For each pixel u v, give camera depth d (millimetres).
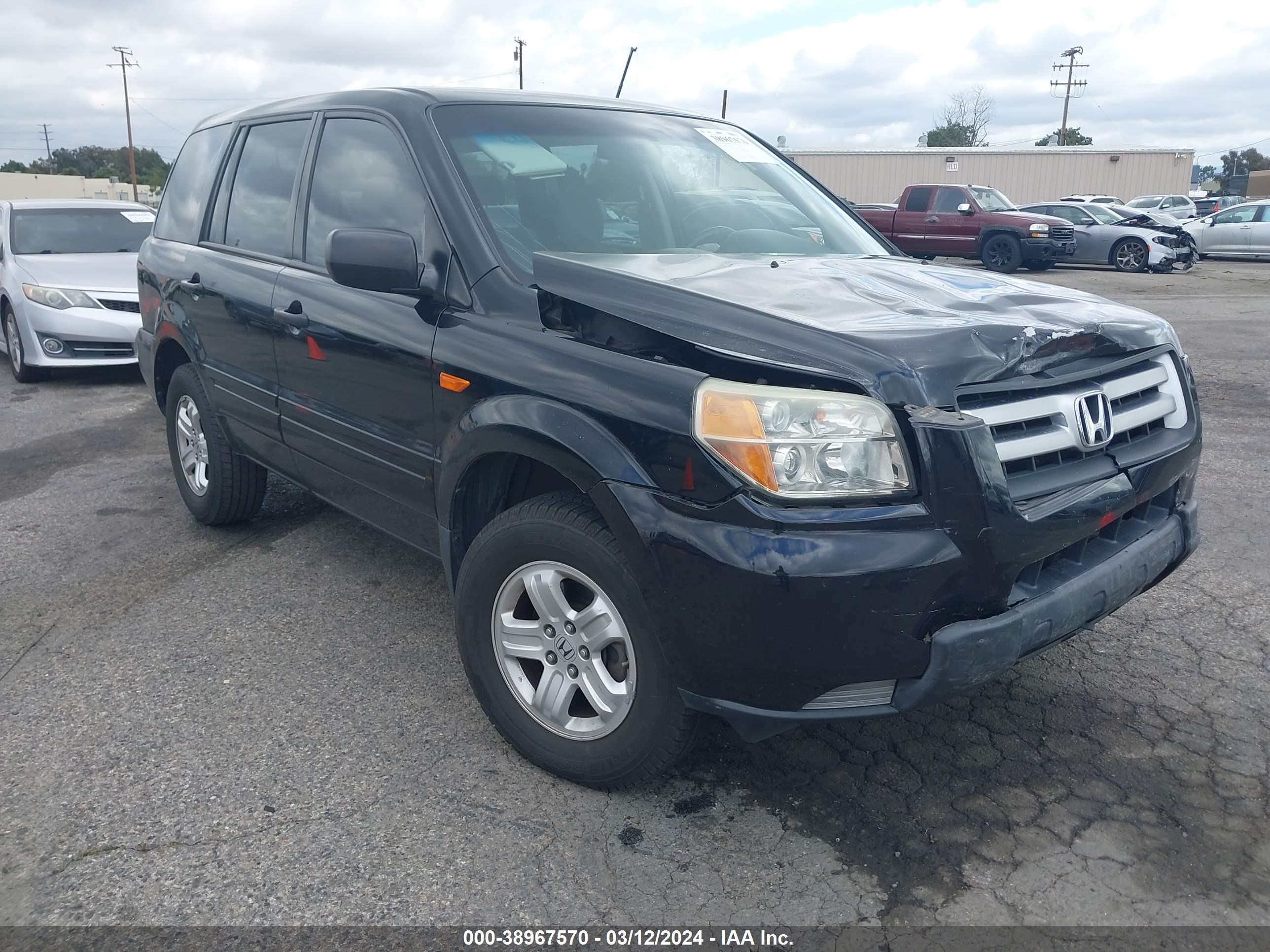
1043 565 2469
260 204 4109
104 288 8703
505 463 2889
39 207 9867
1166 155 35781
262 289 3836
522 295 2807
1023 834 2551
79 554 4633
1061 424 2486
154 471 6059
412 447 3109
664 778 2811
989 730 3033
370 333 3199
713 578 2252
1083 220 22172
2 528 5023
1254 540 4605
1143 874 2395
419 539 3328
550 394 2576
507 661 2840
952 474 2197
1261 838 2520
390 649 3631
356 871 2432
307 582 4262
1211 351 9938
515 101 3590
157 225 5141
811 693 2277
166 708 3217
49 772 2855
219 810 2676
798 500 2207
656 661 2459
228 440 4488
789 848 2514
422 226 3150
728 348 2359
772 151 4316
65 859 2475
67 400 8266
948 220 21906
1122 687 3279
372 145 3475
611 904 2324
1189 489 2959
